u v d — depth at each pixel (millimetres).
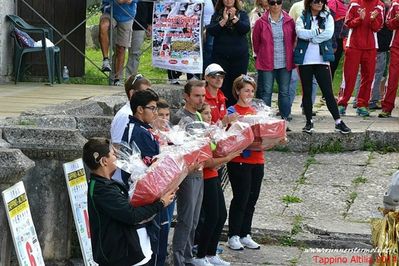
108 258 9422
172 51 18953
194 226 12398
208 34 18641
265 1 20547
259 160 13797
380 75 22125
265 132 13312
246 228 14156
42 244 11594
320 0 18469
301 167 18250
